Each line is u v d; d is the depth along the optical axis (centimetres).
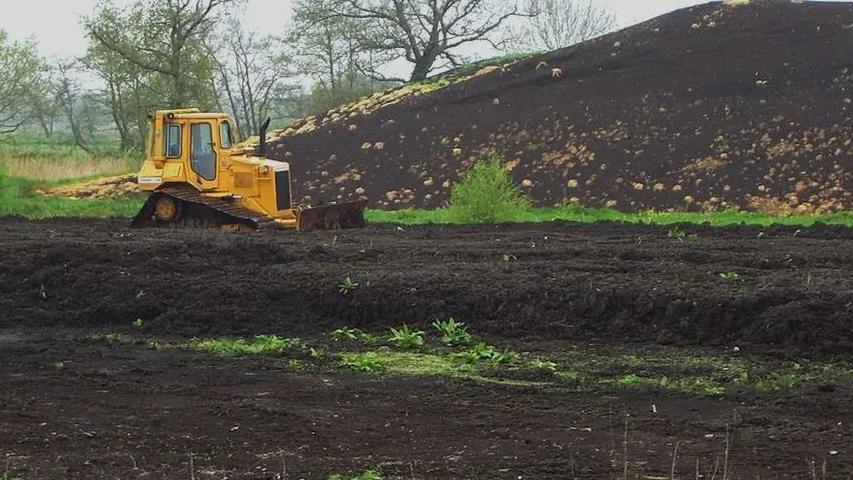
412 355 1133
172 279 1351
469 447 791
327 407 908
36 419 848
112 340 1198
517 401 933
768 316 1159
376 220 2609
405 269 1405
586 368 1066
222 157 2119
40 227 2153
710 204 2745
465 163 3203
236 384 990
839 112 3031
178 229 2056
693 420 871
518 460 758
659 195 2833
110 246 1452
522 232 2122
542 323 1225
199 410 887
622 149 3077
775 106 3127
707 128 3092
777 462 754
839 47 3375
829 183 2734
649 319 1208
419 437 817
